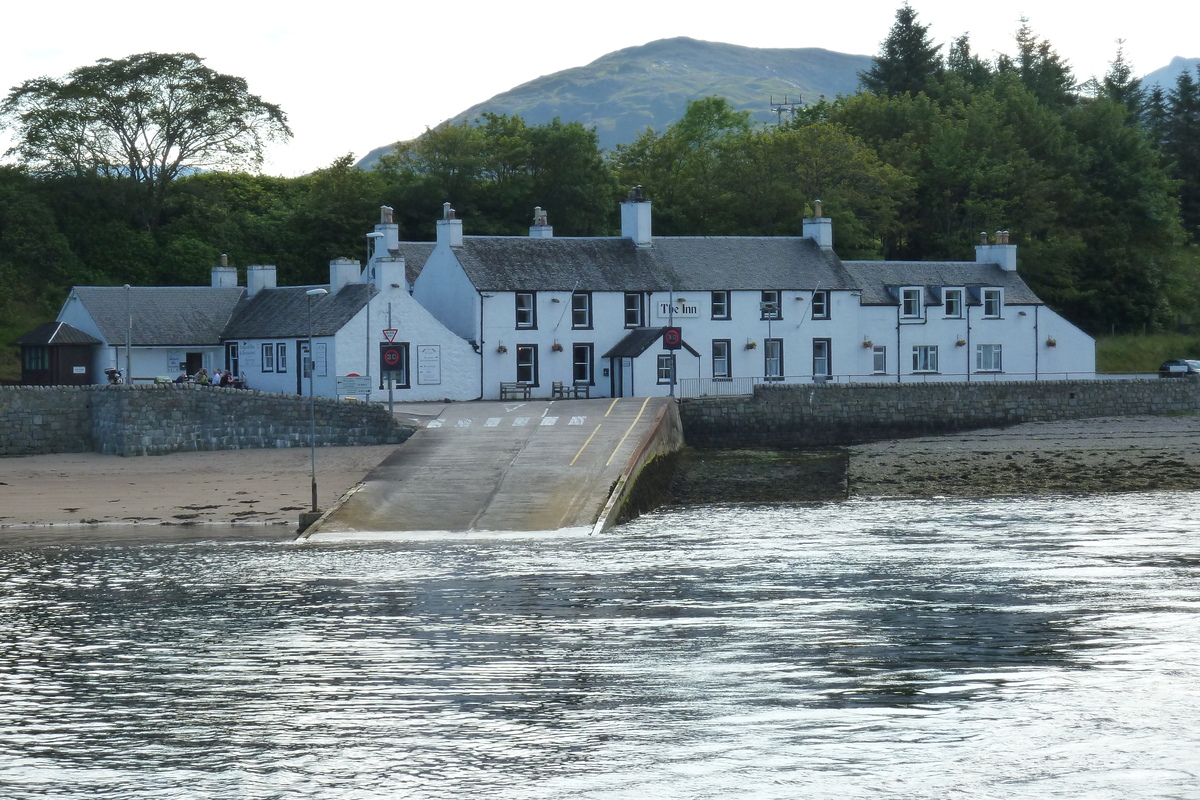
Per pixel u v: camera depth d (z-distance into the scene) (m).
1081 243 111.00
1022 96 124.62
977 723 21.38
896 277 88.19
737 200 111.88
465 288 77.31
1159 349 109.44
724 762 19.72
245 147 106.50
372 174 115.06
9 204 98.06
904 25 150.75
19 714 22.70
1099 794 18.28
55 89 100.44
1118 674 24.06
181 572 37.91
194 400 62.28
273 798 18.66
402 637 28.27
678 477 61.09
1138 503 50.72
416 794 18.70
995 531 43.44
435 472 53.53
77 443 64.00
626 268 81.06
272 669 25.55
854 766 19.44
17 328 91.94
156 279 102.75
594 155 112.12
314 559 40.25
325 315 75.94
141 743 21.06
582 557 39.62
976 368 88.75
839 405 73.00
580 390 79.12
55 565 39.66
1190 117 145.50
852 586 33.31
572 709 22.48
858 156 111.75
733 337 82.06
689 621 29.39
